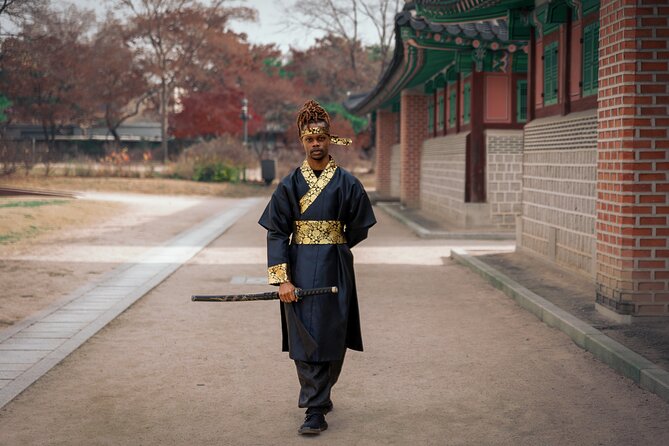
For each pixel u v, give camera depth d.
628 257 6.90
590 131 9.17
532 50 11.81
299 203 4.62
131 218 20.75
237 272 11.34
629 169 6.87
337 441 4.40
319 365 4.58
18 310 8.29
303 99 65.69
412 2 14.66
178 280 10.56
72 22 56.53
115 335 7.17
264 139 58.94
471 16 12.30
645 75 6.81
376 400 5.17
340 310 4.57
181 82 64.12
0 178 32.94
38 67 53.53
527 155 11.70
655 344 6.12
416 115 24.50
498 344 6.72
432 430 4.57
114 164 37.78
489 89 16.44
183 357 6.35
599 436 4.42
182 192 32.78
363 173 48.91
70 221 18.52
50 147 53.28
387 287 9.87
